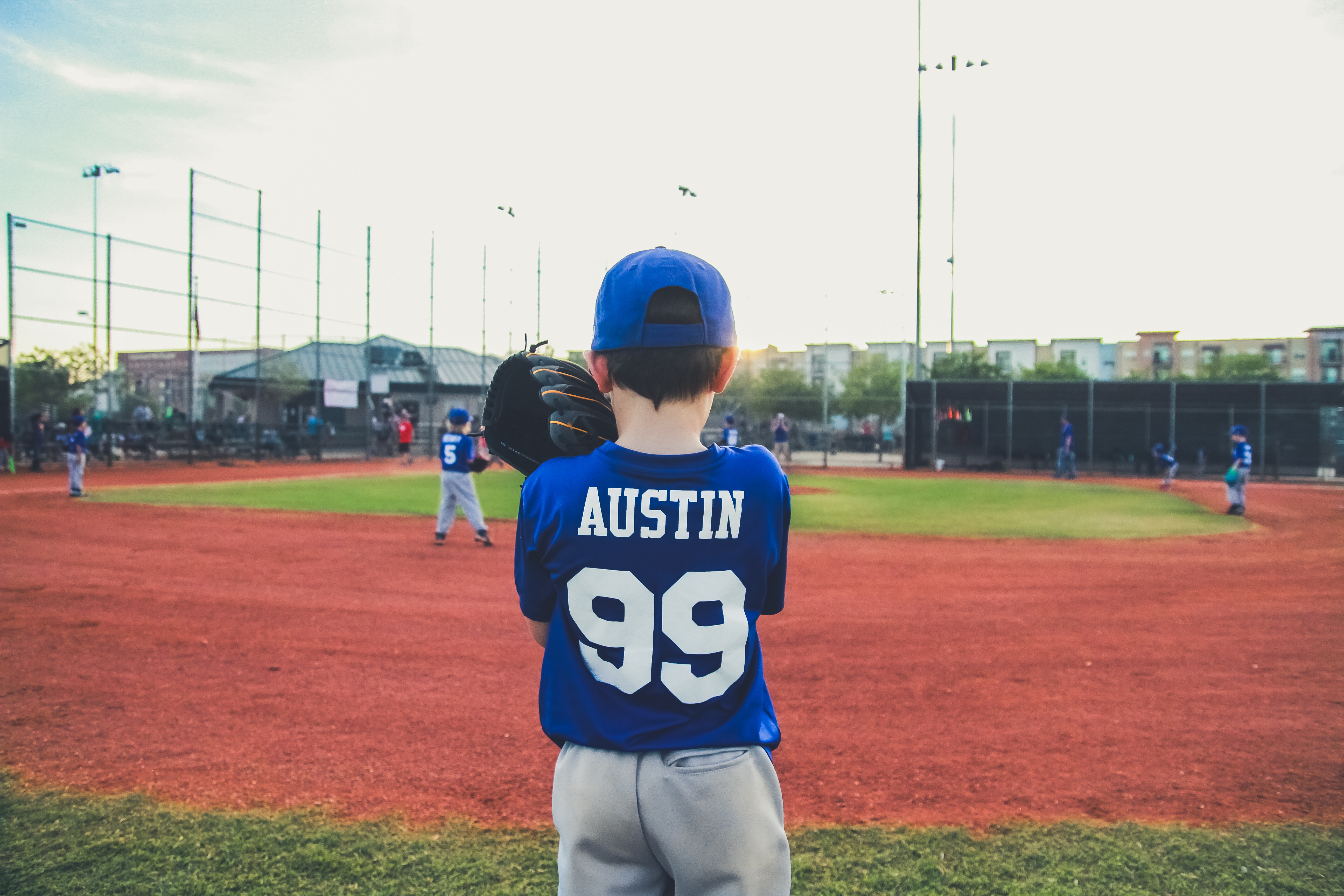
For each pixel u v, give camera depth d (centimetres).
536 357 154
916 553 1044
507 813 339
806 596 782
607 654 131
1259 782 372
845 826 327
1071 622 682
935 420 2988
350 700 485
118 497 1532
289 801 347
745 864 130
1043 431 2917
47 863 291
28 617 659
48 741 411
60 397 2391
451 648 600
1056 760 398
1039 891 278
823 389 3416
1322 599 772
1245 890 280
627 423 140
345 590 788
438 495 1692
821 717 460
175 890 274
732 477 135
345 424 3638
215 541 1046
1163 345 6750
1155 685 518
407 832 320
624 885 133
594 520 131
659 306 135
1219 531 1275
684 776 126
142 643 595
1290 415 2714
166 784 362
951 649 601
